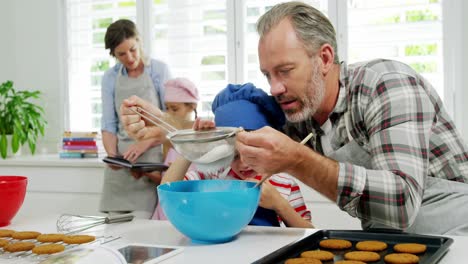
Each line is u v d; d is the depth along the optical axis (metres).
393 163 1.05
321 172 1.01
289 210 1.40
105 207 2.46
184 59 2.91
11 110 3.04
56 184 2.87
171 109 2.37
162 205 1.04
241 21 2.78
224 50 2.84
